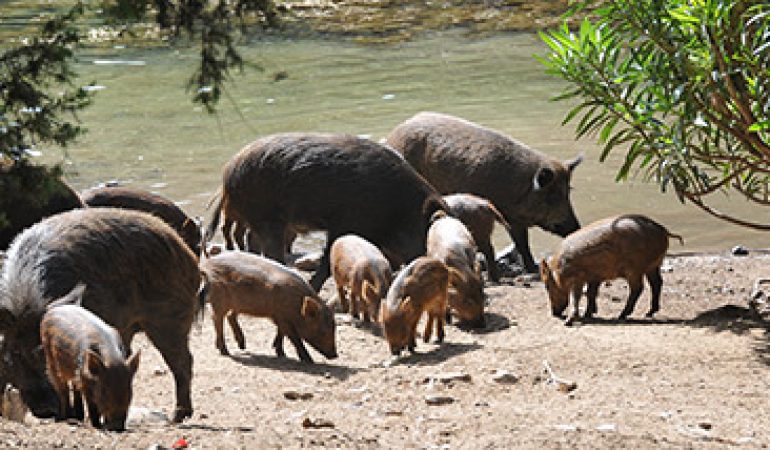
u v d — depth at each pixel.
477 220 28.45
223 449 13.62
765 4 20.02
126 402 13.77
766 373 19.30
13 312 15.11
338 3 66.00
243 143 41.12
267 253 27.95
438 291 21.95
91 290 15.74
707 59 21.08
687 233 32.53
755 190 24.78
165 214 29.12
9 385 15.75
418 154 32.22
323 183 27.22
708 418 16.58
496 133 31.92
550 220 31.09
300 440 14.48
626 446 14.16
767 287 24.83
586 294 24.33
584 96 23.23
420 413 17.25
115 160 39.19
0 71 12.48
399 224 27.50
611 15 21.81
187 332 17.16
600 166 38.12
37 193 13.52
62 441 13.15
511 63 53.19
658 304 24.34
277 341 22.09
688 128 24.05
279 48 57.03
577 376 19.45
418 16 63.16
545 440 14.44
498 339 22.59
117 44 57.41
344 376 20.33
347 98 47.06
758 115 21.22
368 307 23.91
